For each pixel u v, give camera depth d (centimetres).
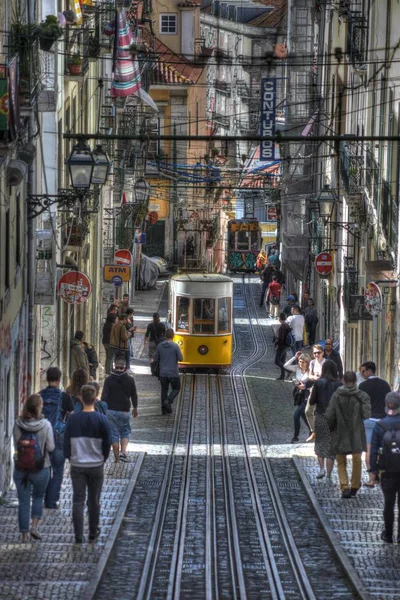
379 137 4247
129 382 5741
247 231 19675
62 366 7919
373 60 8256
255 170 13900
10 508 4706
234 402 8344
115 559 3931
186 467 5906
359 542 4147
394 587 3491
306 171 13762
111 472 5556
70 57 7900
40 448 4019
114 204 11644
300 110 14388
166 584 3634
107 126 11550
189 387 9081
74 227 7819
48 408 4500
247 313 14450
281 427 7319
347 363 9656
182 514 4803
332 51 11844
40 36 5116
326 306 11800
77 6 7525
